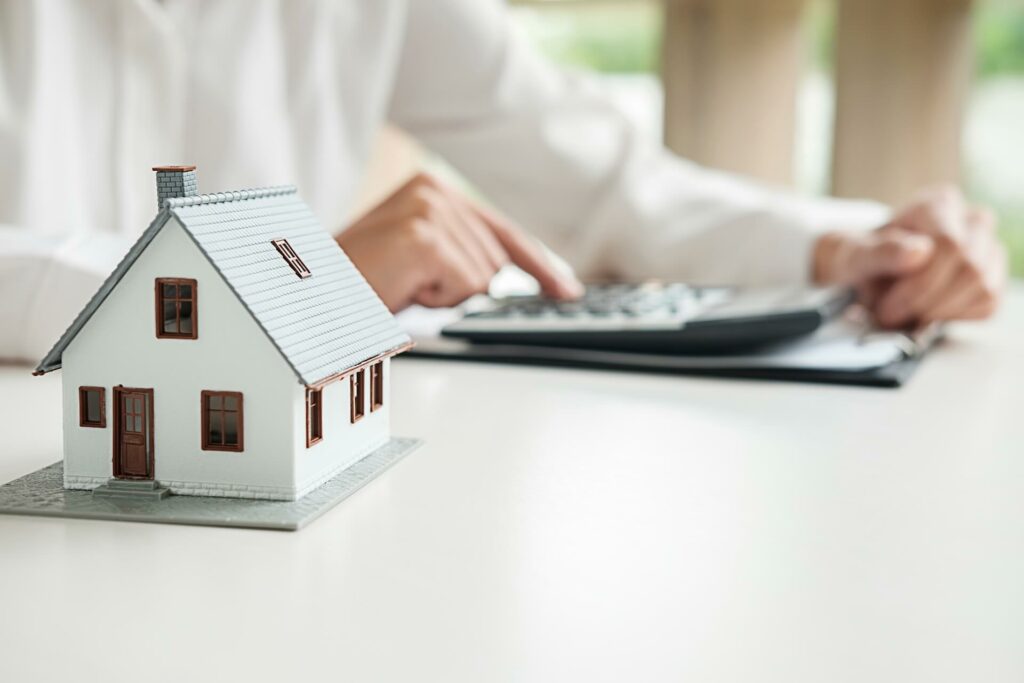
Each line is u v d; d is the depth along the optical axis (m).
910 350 0.79
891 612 0.34
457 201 0.85
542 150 1.16
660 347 0.76
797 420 0.61
